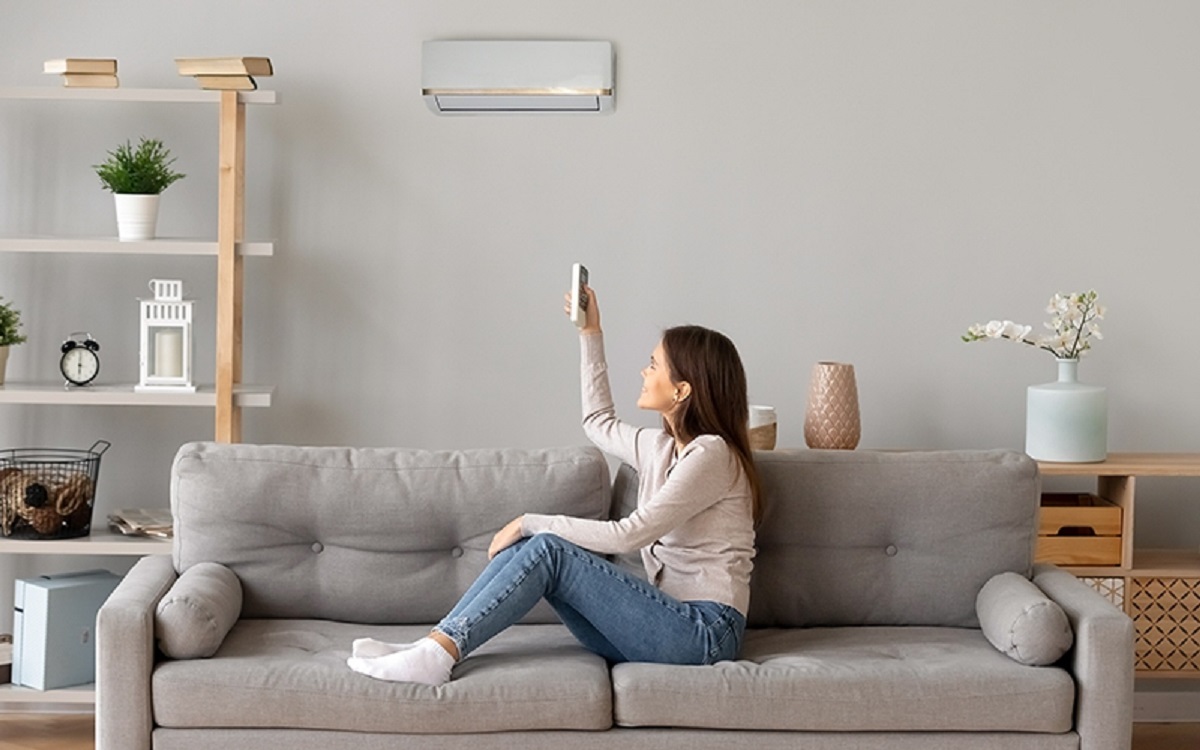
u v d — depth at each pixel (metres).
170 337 3.71
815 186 4.02
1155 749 3.78
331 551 3.24
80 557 4.04
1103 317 4.04
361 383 4.05
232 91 3.64
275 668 2.79
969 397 4.06
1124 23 4.00
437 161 4.00
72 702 3.83
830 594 3.25
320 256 4.01
